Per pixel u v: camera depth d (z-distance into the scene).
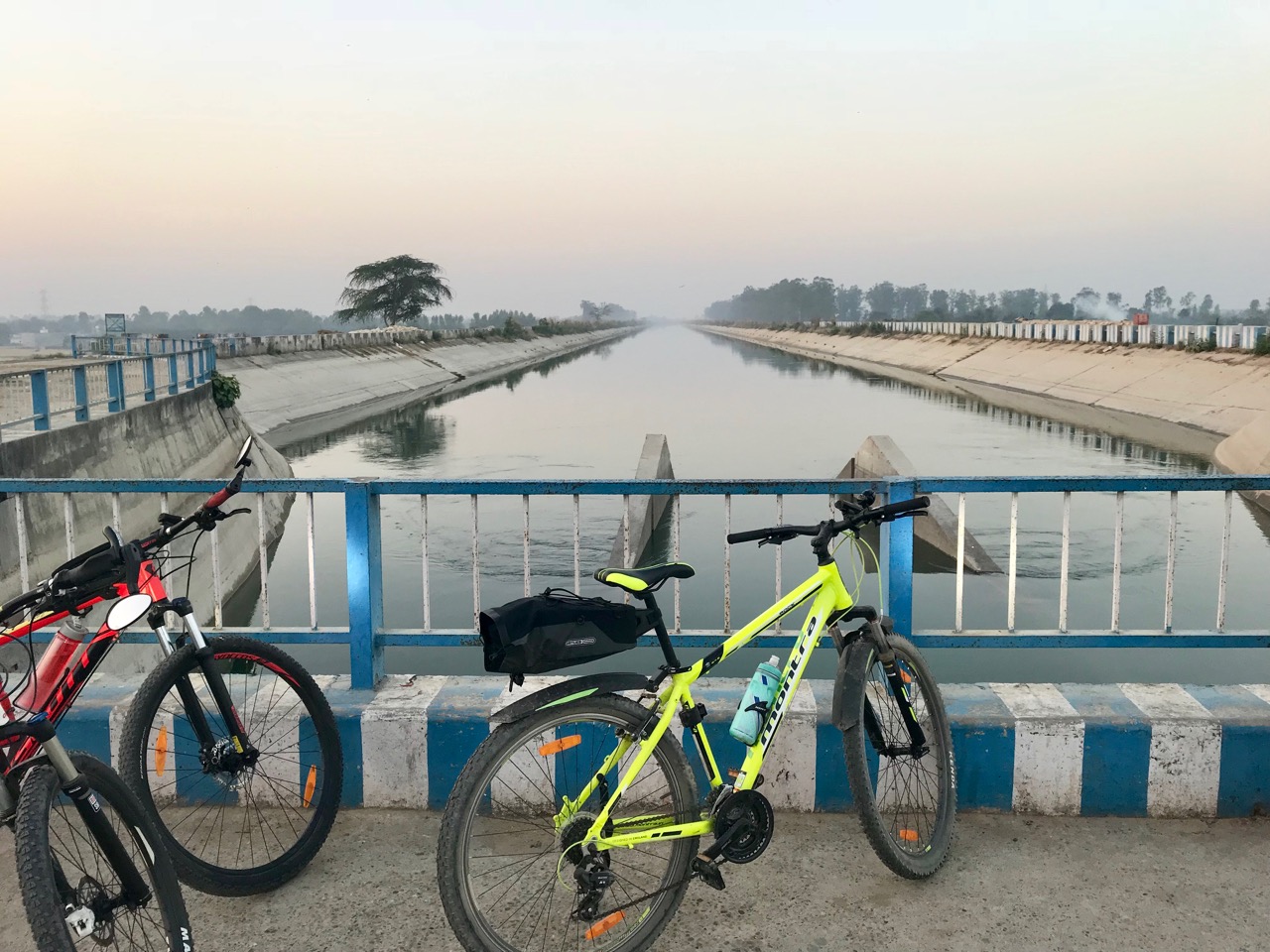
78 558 2.61
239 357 43.03
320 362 52.06
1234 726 3.42
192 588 12.68
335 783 3.20
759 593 13.36
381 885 3.06
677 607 3.75
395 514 19.61
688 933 2.80
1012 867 3.15
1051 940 2.76
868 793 2.95
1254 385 32.50
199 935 2.80
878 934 2.79
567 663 2.45
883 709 3.28
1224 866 3.15
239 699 3.58
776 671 2.91
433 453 30.33
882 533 3.81
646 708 2.64
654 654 8.00
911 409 42.84
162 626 2.93
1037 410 41.62
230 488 3.02
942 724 3.29
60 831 2.66
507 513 19.52
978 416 39.25
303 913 2.91
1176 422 34.91
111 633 2.70
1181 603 12.58
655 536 17.11
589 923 2.60
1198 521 17.86
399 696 3.69
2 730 2.08
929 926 2.83
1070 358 53.00
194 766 3.55
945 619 11.77
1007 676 9.96
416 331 85.56
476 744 3.52
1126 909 2.91
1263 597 12.85
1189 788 3.46
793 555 15.56
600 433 35.25
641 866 2.96
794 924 2.85
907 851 3.06
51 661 2.60
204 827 3.39
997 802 3.51
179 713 3.53
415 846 3.30
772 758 3.49
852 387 57.34
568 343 148.12
